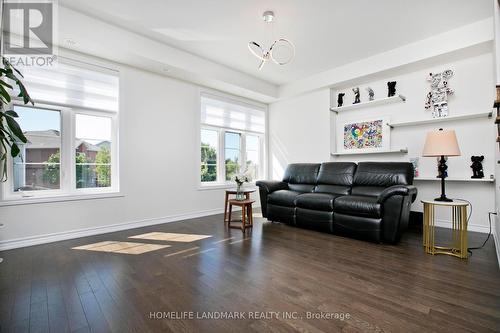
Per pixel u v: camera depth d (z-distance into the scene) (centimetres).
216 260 234
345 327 135
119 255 247
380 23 303
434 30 320
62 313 149
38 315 147
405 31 321
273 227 365
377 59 388
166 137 400
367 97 437
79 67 320
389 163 349
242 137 535
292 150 529
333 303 159
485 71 329
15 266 219
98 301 162
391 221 274
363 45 358
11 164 279
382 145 414
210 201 459
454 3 265
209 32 324
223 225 376
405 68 376
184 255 247
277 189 411
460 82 347
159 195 391
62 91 310
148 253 254
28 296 168
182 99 421
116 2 265
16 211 274
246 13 283
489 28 294
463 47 311
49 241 292
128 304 159
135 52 325
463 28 311
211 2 265
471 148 340
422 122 370
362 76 408
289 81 508
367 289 177
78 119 329
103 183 348
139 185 370
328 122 468
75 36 280
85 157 334
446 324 136
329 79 449
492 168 324
